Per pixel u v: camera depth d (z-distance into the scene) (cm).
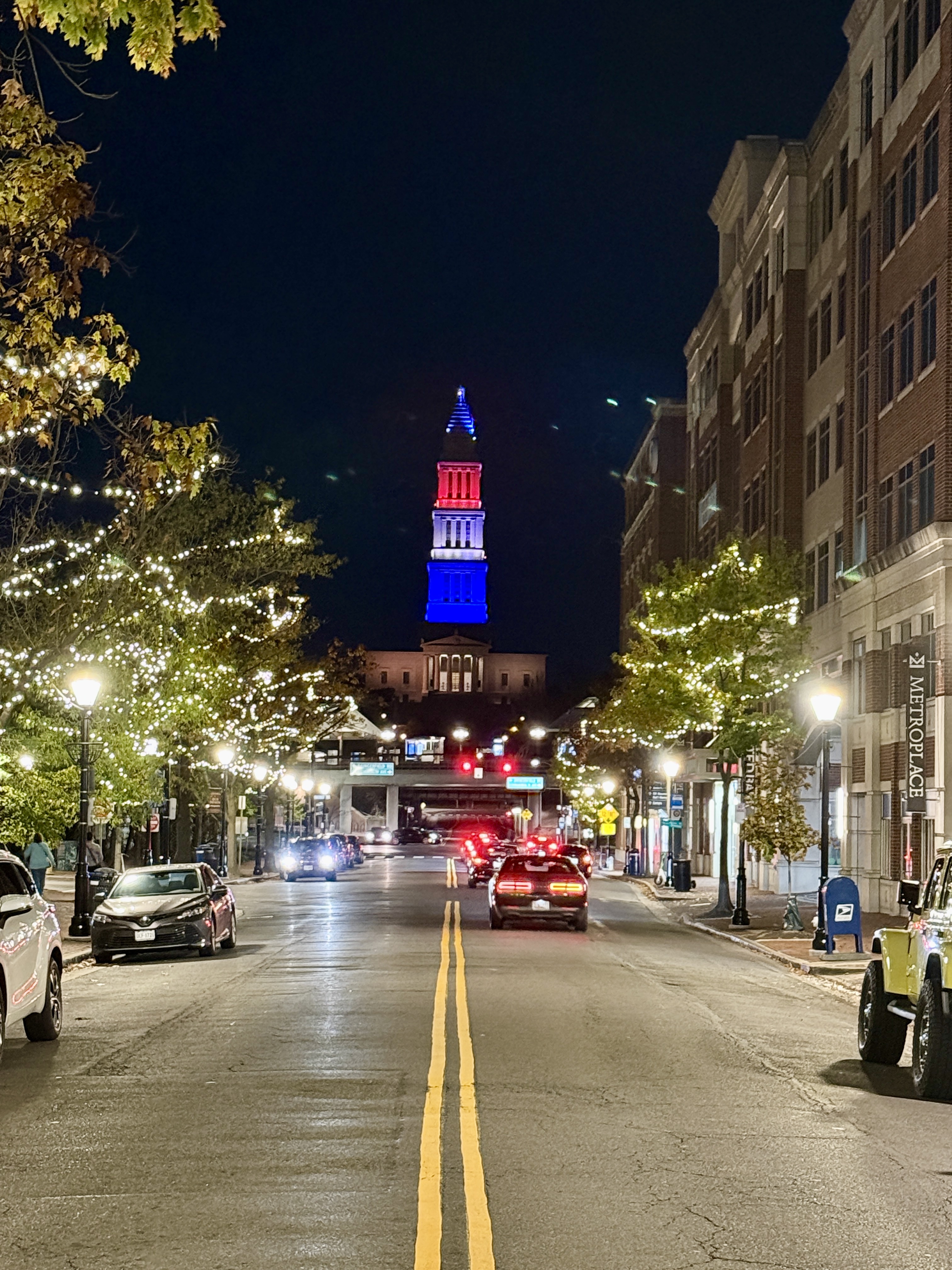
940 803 3334
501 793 16900
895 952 1396
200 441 1664
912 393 3722
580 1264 725
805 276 5253
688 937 3484
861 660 4278
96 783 3681
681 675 4300
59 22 1065
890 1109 1191
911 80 3781
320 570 4916
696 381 7500
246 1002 1869
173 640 3984
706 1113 1139
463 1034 1545
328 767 12950
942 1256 752
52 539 2778
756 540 5738
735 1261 733
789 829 3628
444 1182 891
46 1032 1521
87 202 1448
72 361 1542
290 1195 858
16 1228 791
